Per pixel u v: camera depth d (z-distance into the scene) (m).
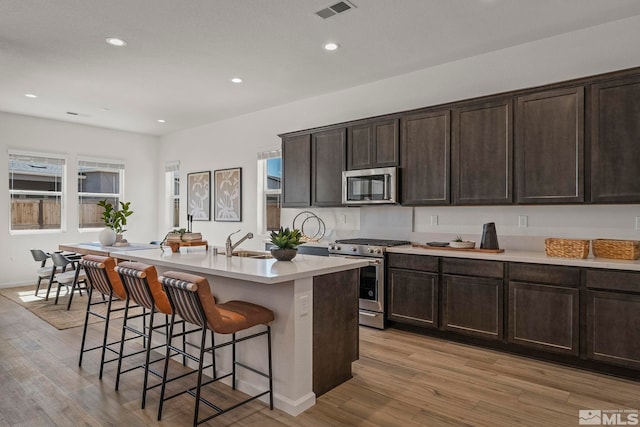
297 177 5.14
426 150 3.98
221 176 6.74
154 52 3.86
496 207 3.90
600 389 2.71
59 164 6.73
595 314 2.88
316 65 4.21
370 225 4.82
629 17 3.21
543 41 3.61
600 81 3.03
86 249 4.75
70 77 4.55
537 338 3.14
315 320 2.57
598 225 3.35
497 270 3.33
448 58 4.05
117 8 3.03
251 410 2.43
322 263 2.80
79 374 2.94
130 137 7.68
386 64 4.20
